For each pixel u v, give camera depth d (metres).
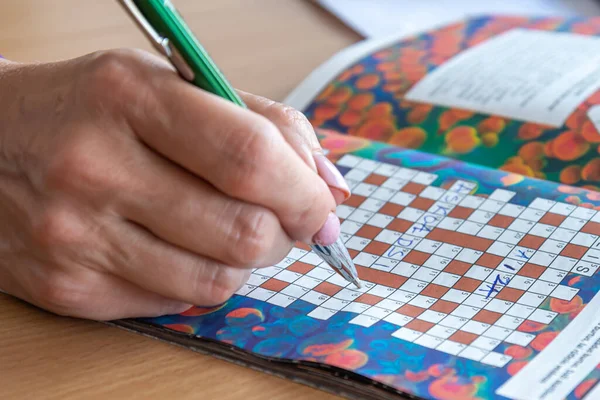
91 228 0.44
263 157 0.41
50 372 0.43
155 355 0.45
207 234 0.43
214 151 0.41
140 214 0.43
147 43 0.95
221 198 0.43
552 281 0.49
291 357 0.42
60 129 0.43
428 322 0.46
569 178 0.66
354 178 0.64
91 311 0.47
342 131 0.80
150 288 0.45
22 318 0.49
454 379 0.40
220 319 0.47
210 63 0.43
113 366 0.44
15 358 0.44
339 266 0.48
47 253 0.45
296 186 0.42
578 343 0.43
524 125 0.73
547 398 0.38
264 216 0.43
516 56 0.86
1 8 1.05
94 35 0.97
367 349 0.43
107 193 0.43
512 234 0.54
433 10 1.16
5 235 0.47
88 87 0.43
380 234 0.56
